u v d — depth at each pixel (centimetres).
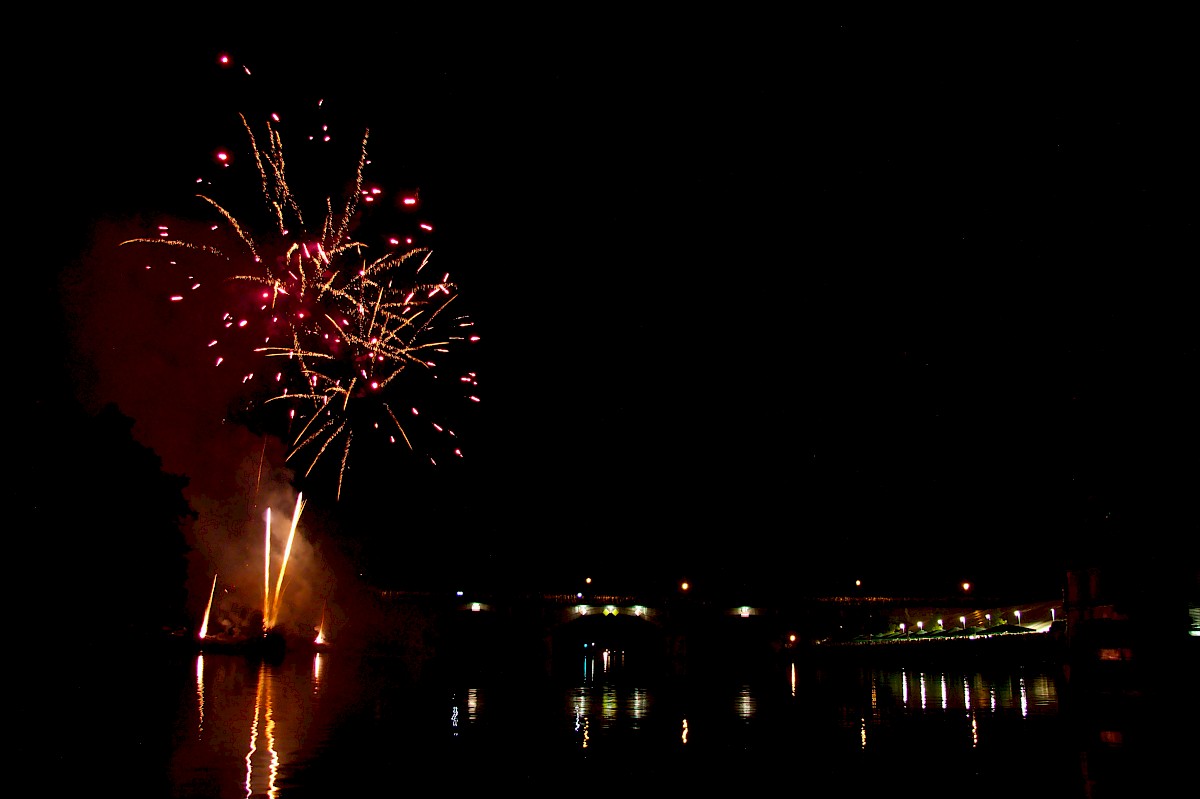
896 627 11869
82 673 3869
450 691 4497
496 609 11075
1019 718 3388
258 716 2839
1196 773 2133
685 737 2847
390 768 2114
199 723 2609
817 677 7112
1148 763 2264
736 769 2259
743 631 12438
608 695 4756
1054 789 2023
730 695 4825
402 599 9812
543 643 11438
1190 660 2675
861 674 7531
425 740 2591
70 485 4228
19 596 3938
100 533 4353
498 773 2145
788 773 2206
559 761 2338
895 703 4191
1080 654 3030
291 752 2225
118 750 2123
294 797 1750
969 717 3475
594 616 12438
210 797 1716
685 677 7388
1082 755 2422
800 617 12338
